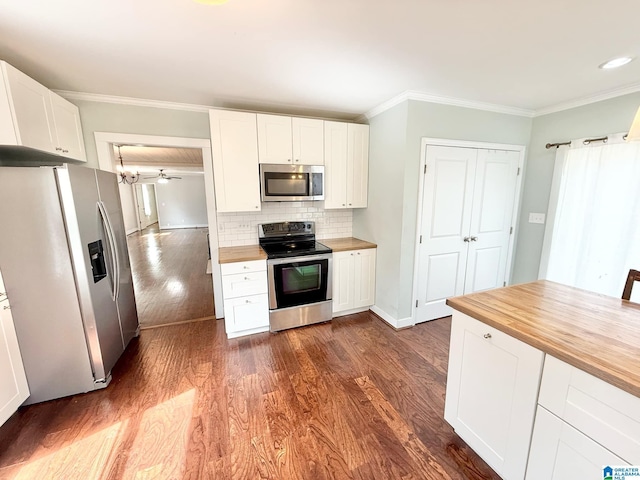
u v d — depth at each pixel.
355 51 1.76
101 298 2.10
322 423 1.72
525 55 1.82
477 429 1.43
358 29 1.52
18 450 1.55
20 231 1.74
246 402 1.90
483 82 2.28
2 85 1.67
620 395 0.88
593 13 1.37
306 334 2.84
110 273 2.25
